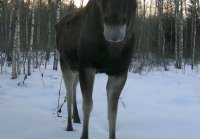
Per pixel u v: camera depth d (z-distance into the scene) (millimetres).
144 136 5605
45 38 24672
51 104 7918
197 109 7664
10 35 16141
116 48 4445
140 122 6371
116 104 4949
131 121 6426
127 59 4688
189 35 38500
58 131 5711
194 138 5535
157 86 13016
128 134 5699
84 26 4734
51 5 24562
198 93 11477
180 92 11531
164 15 38969
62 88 10469
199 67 27281
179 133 5750
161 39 34938
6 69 14500
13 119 6219
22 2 16438
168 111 7406
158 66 23469
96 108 7629
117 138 5512
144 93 10672
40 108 7457
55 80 12188
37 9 21328
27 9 17516
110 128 5000
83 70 4746
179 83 14984
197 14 37094
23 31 17250
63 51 5914
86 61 4695
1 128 5684
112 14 3793
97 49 4547
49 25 22188
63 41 5930
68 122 5879
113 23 3795
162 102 9125
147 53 23891
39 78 12336
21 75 12867
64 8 24859
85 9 5074
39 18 20594
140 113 7172
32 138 5277
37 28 20219
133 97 9633
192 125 6230
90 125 6160
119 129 6039
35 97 8820
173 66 26562
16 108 7035
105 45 4469
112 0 3820
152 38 34969
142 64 18391
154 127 6094
